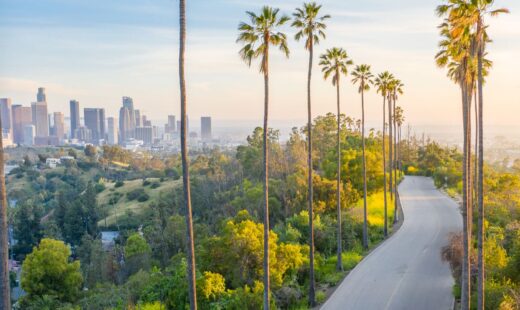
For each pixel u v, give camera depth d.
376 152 64.19
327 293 26.94
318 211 43.72
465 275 19.27
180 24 14.97
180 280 25.58
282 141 115.75
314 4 25.77
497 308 19.95
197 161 128.00
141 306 25.12
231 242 27.42
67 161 173.50
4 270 11.26
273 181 54.56
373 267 31.84
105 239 87.44
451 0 18.34
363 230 38.44
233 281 27.09
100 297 32.09
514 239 27.83
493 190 44.91
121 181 132.00
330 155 64.56
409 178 93.38
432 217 49.19
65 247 46.66
